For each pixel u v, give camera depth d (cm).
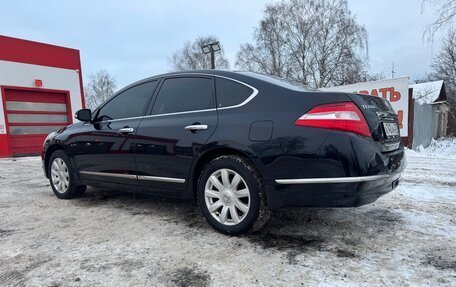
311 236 297
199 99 333
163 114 353
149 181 354
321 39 2922
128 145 368
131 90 400
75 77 1447
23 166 882
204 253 264
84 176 428
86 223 346
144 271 236
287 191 267
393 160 284
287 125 268
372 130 262
